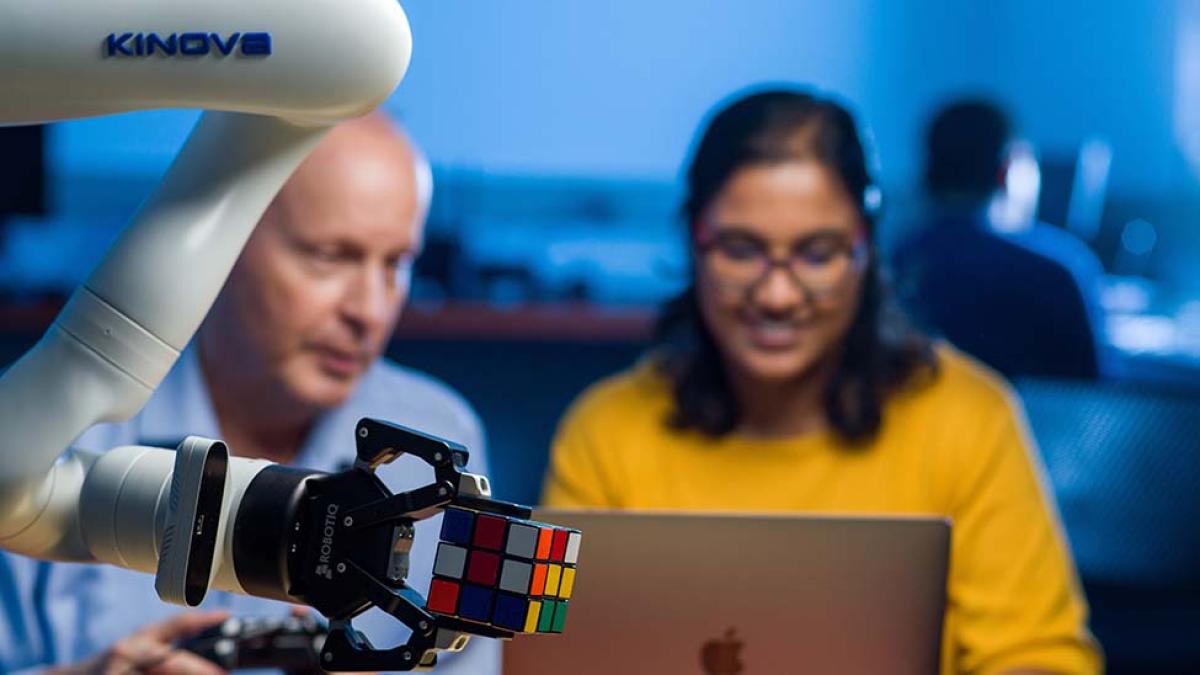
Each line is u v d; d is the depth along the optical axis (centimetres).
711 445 194
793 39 500
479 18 477
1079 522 314
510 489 357
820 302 186
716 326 191
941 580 121
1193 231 509
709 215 189
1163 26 518
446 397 202
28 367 69
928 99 511
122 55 64
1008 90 518
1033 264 330
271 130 70
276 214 188
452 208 465
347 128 192
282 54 65
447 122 478
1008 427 191
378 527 67
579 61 484
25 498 69
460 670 158
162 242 69
